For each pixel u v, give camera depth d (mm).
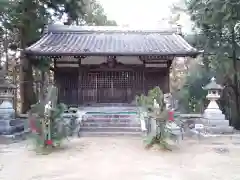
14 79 20141
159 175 5566
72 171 5855
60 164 6496
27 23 15805
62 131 8469
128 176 5477
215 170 6004
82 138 10328
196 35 16812
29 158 7180
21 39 16328
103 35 17297
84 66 15211
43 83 17234
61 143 8531
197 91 18094
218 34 15602
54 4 17859
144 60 15234
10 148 8648
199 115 13102
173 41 15844
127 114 12625
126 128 11242
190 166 6355
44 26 17391
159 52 13258
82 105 15016
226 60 15461
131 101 15156
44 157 7281
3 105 10922
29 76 16953
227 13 13156
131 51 13352
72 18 20125
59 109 8383
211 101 11531
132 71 15359
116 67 15297
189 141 10102
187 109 18094
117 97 15250
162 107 8227
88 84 15227
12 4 13234
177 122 10938
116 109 13992
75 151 8023
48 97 8344
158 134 8312
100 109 14031
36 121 8047
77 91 15336
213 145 9266
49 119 8016
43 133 8000
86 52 13094
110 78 15328
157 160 6914
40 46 14039
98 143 9289
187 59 21000
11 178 5379
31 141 8875
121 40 16203
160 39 16391
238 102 16250
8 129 10305
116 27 17703
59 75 15344
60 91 15258
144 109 9336
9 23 13750
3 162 6742
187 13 17328
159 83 15344
